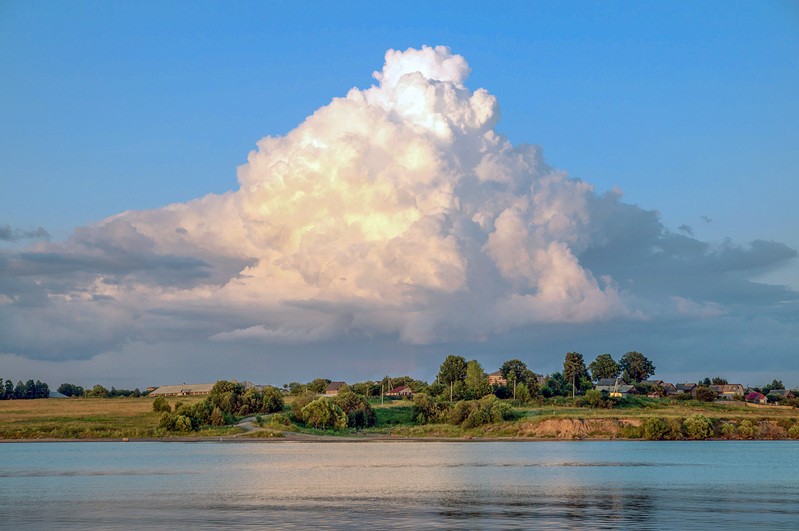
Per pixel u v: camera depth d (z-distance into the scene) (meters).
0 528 82.69
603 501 103.62
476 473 147.00
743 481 131.50
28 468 159.50
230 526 82.75
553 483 128.62
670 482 129.62
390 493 113.88
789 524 83.62
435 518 88.06
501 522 85.00
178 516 90.25
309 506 98.88
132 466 164.38
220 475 143.62
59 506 99.81
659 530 79.69
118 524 84.69
